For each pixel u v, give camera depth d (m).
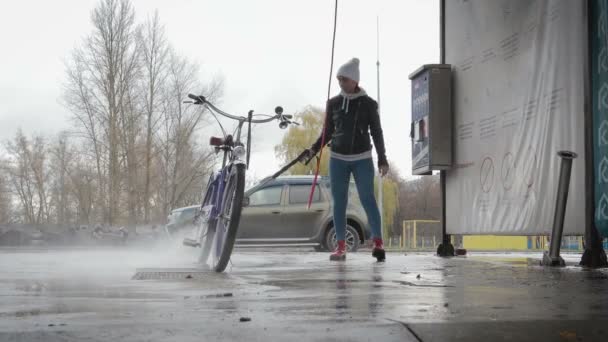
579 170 6.23
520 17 7.34
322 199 14.17
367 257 8.83
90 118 43.44
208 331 1.95
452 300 2.91
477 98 8.42
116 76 43.69
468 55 8.67
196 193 44.94
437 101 9.09
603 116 5.88
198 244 6.05
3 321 2.17
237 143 5.82
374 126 7.63
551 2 6.72
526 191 7.18
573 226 6.32
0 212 58.81
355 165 7.64
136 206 43.03
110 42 43.50
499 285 3.80
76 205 46.19
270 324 2.09
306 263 6.94
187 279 4.28
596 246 5.96
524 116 7.25
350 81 7.55
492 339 1.78
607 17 5.75
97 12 43.53
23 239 28.11
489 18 8.10
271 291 3.36
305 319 2.21
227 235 5.00
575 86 6.31
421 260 7.82
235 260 7.88
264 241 13.99
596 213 5.96
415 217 84.69
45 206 58.88
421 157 9.36
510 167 7.54
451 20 9.15
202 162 43.56
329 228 14.05
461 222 8.85
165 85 43.72
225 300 2.90
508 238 34.09
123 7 43.78
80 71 43.56
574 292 3.33
